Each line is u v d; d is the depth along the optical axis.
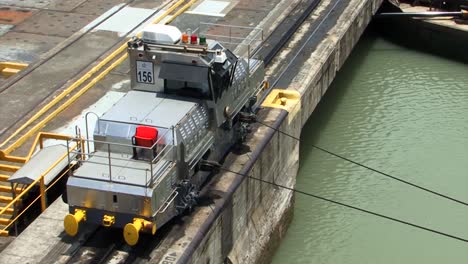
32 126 27.17
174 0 39.25
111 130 19.95
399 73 40.22
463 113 35.59
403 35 44.47
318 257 26.06
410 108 36.09
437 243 26.64
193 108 20.80
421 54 42.91
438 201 28.95
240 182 22.66
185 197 20.53
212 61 21.02
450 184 29.95
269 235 25.98
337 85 38.44
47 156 23.11
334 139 33.25
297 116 28.42
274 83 29.62
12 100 29.20
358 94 37.53
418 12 43.88
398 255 26.00
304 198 29.27
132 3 39.09
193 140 20.52
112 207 18.81
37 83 30.62
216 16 37.03
